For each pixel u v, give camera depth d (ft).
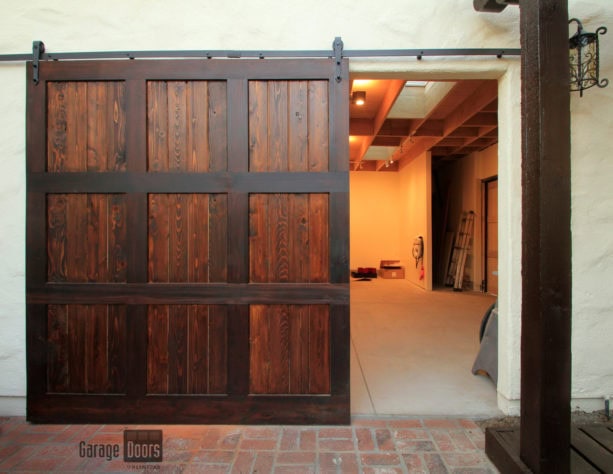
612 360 6.57
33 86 6.38
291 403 6.27
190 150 6.40
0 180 6.48
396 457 5.34
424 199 21.26
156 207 6.39
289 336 6.34
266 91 6.39
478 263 20.45
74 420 6.35
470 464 5.19
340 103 6.31
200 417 6.32
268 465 5.16
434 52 6.38
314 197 6.39
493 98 11.49
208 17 6.45
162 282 6.39
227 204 6.35
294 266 6.38
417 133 16.74
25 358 6.53
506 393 6.57
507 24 6.46
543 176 4.51
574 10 6.50
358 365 8.97
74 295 6.35
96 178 6.35
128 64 6.35
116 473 5.02
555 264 4.53
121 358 6.37
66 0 6.45
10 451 5.55
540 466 4.46
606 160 6.54
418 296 19.03
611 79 6.51
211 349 6.34
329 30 6.48
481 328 8.63
